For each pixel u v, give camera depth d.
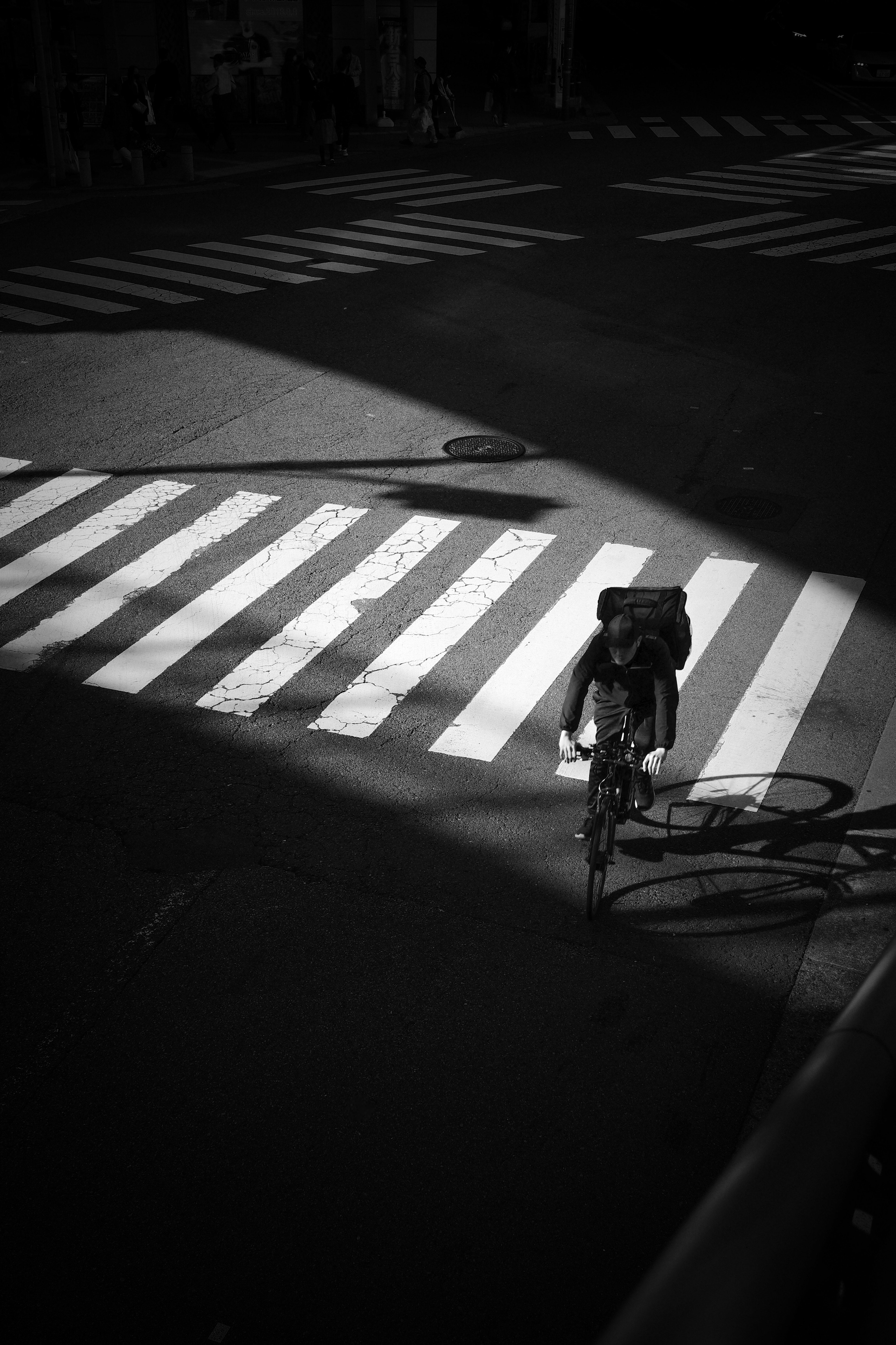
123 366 15.82
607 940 6.53
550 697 8.84
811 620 9.82
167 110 33.97
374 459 13.08
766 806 7.66
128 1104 5.48
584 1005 6.07
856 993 1.85
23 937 6.52
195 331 17.17
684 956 6.41
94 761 8.10
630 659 6.26
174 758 8.13
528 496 12.16
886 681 9.00
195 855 7.18
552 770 8.05
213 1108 5.45
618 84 45.94
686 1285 1.29
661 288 19.27
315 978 6.24
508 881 7.00
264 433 13.76
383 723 8.52
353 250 21.53
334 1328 4.48
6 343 16.64
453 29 57.47
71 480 12.55
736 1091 5.55
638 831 7.45
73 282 19.50
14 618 9.92
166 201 25.84
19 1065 5.68
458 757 8.16
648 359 16.09
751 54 53.31
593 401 14.70
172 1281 4.65
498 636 9.62
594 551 11.01
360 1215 4.93
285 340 16.86
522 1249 4.79
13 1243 4.80
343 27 35.84
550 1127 5.36
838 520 11.63
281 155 31.45
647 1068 5.68
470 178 28.55
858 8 48.53
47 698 8.81
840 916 6.72
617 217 24.41
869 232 22.95
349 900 6.83
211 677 9.09
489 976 6.26
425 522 11.60
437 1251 4.77
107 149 32.34
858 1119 1.57
